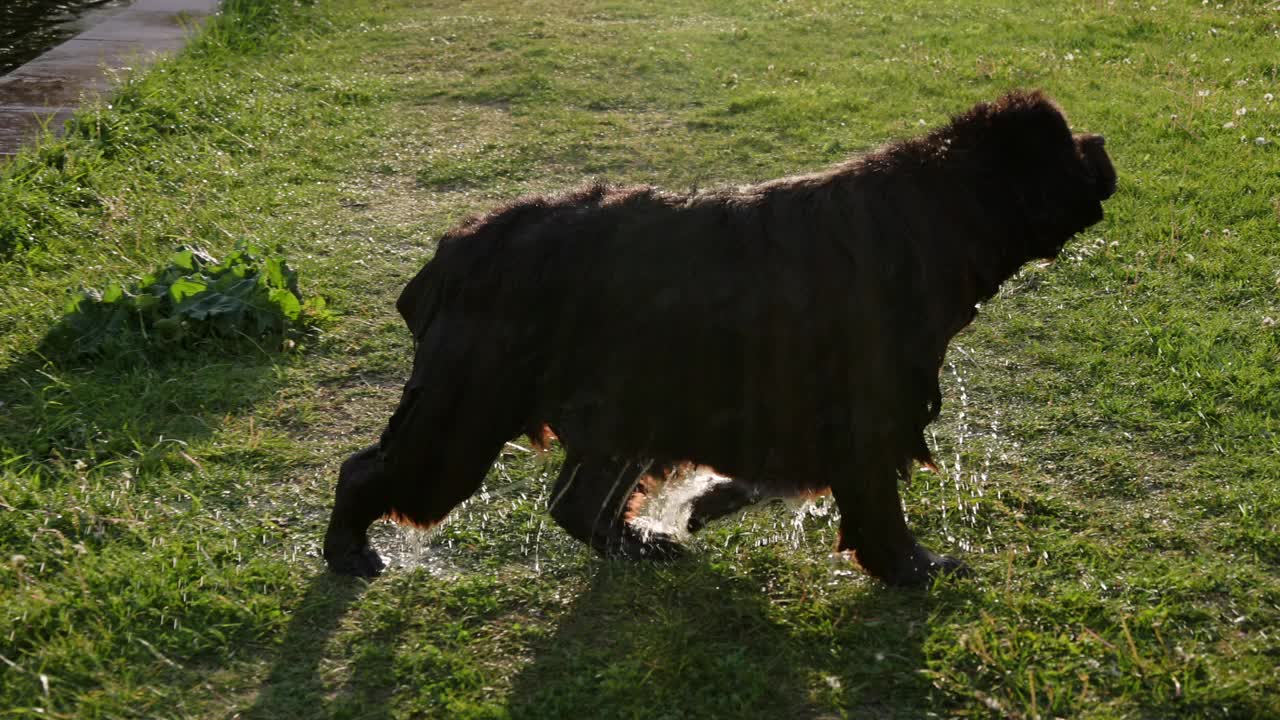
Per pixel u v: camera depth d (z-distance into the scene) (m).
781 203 3.79
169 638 3.81
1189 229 7.08
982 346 5.94
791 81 10.77
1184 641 3.74
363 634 3.87
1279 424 5.04
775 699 3.54
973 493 4.66
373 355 5.91
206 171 8.46
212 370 5.70
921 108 9.67
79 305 5.93
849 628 3.82
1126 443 5.00
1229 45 11.25
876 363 3.70
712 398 3.70
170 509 4.59
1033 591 4.04
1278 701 3.46
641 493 4.35
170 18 14.41
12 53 12.59
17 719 3.45
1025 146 3.84
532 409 3.82
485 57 11.97
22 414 5.30
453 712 3.51
